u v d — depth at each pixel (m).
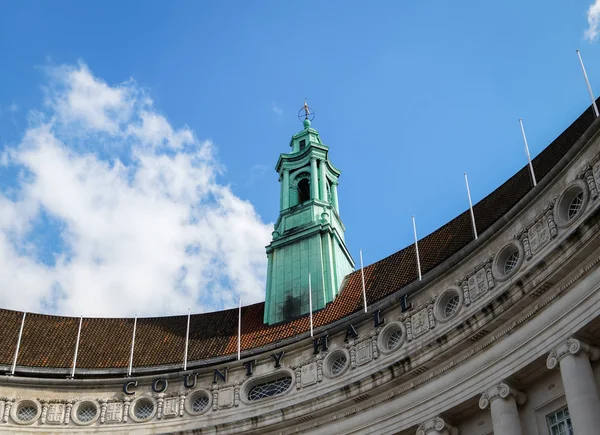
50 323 41.84
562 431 26.38
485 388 28.17
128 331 41.88
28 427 35.69
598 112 32.03
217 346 39.66
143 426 35.66
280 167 48.22
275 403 34.31
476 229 34.72
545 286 26.95
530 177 34.16
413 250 38.56
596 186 26.81
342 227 45.56
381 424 30.95
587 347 25.52
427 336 31.41
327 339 34.69
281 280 41.88
